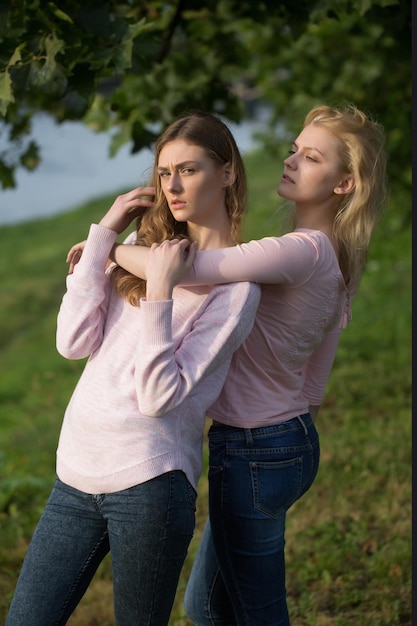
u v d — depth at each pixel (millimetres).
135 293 2760
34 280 16500
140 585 2713
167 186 2793
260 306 2889
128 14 5438
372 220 3035
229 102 5992
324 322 2971
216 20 6145
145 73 3928
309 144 2973
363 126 2979
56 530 2768
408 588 4535
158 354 2557
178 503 2701
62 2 3771
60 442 2832
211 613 3256
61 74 3686
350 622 4258
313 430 3043
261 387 2908
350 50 10039
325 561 4812
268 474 2881
